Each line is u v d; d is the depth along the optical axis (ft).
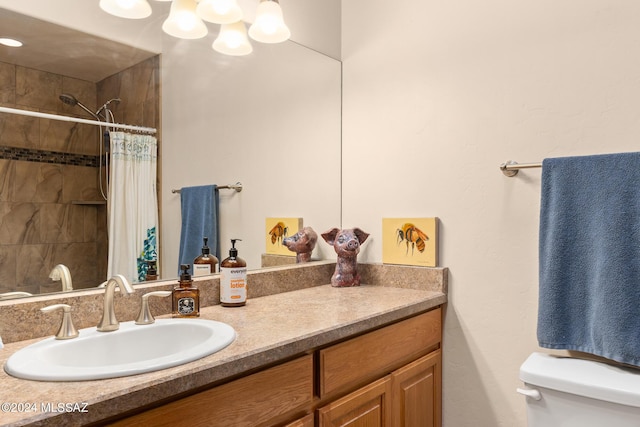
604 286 4.25
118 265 4.39
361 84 6.59
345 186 6.75
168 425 2.76
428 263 5.78
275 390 3.46
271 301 5.13
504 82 5.32
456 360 5.62
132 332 3.72
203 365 2.92
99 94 4.33
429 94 5.91
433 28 5.90
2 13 3.74
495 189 5.36
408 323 5.01
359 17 6.63
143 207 4.63
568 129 4.89
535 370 4.22
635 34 4.53
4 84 3.73
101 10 4.35
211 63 5.34
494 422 5.34
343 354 4.12
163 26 4.85
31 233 3.83
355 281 6.15
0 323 3.44
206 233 5.20
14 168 3.76
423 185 5.94
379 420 4.58
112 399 2.45
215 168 5.36
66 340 3.38
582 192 4.48
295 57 6.30
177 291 4.29
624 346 4.07
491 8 5.44
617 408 3.78
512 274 5.23
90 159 4.24
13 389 2.53
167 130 4.87
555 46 4.99
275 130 6.02
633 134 4.52
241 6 5.70
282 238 6.07
